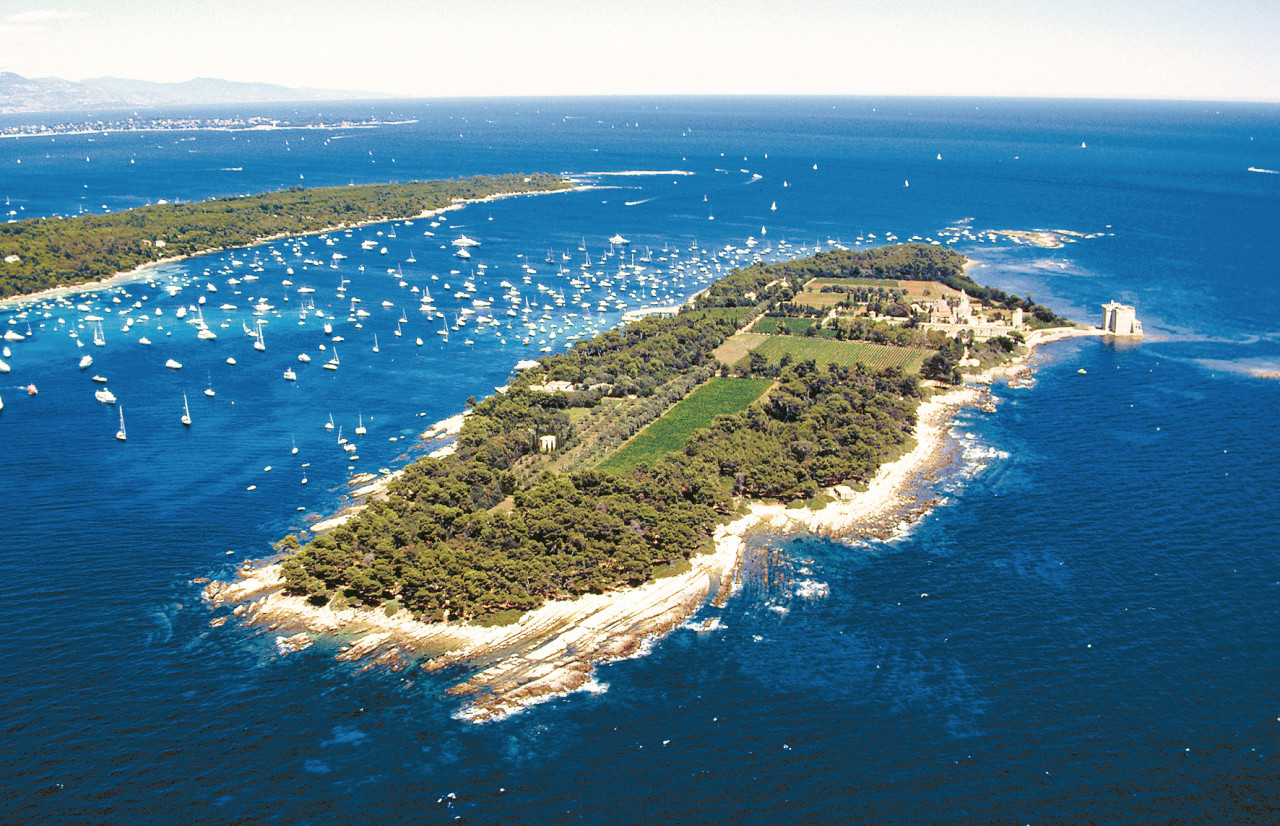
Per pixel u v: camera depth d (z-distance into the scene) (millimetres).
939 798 170375
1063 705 193625
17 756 178875
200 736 185000
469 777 176000
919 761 179250
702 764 179125
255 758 179750
